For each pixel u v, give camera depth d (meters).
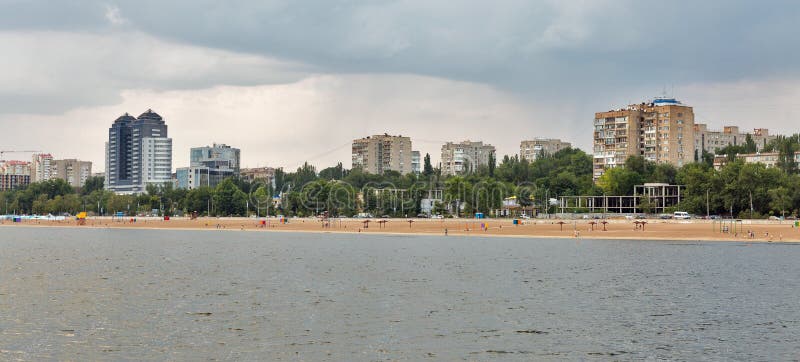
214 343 67.75
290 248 181.00
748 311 83.44
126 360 62.03
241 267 132.62
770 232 196.12
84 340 69.12
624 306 86.81
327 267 131.25
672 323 76.62
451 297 93.81
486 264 134.38
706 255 147.62
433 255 154.88
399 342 68.06
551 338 69.69
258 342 68.06
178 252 171.25
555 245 178.62
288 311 83.62
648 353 64.25
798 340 68.75
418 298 92.94
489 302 89.75
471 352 64.44
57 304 89.38
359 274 119.38
